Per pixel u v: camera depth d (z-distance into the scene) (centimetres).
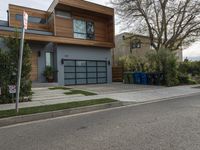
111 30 2398
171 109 883
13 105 996
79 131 602
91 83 2261
